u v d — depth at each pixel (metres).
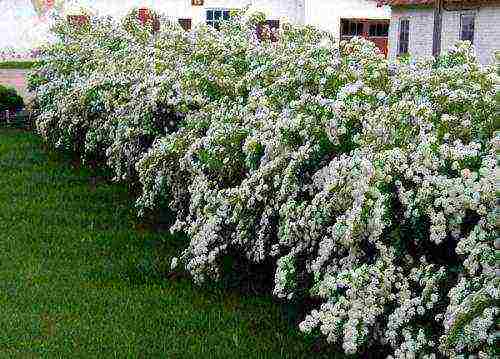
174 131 8.91
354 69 6.78
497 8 19.03
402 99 6.07
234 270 6.93
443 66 6.81
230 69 8.30
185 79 8.27
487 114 5.49
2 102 16.56
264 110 6.70
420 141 5.20
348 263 5.14
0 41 32.78
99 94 10.30
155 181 7.96
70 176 11.20
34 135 15.09
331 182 5.16
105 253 7.62
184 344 5.62
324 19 31.55
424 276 4.80
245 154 6.62
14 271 7.02
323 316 4.80
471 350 4.23
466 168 4.77
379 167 4.90
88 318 6.04
